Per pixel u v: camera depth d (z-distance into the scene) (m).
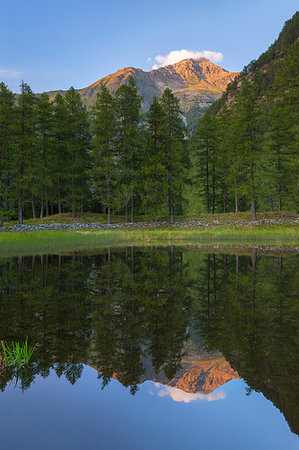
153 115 39.38
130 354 3.62
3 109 32.81
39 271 9.91
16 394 2.81
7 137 33.59
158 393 2.77
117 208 39.75
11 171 36.03
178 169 40.38
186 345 3.84
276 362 3.31
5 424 2.35
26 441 2.11
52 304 5.95
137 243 21.28
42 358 3.55
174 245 19.83
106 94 37.22
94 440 2.12
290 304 5.77
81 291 7.10
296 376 3.00
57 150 41.41
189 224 37.41
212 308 5.60
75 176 39.53
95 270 10.13
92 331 4.43
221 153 44.69
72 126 39.75
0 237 20.55
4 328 4.57
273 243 20.81
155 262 11.98
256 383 2.89
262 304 5.80
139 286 7.66
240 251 15.73
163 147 39.94
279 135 43.12
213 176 46.72
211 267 10.61
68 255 14.41
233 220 38.22
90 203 52.06
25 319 5.00
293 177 42.78
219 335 4.21
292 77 36.78
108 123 37.75
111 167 37.16
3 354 3.59
